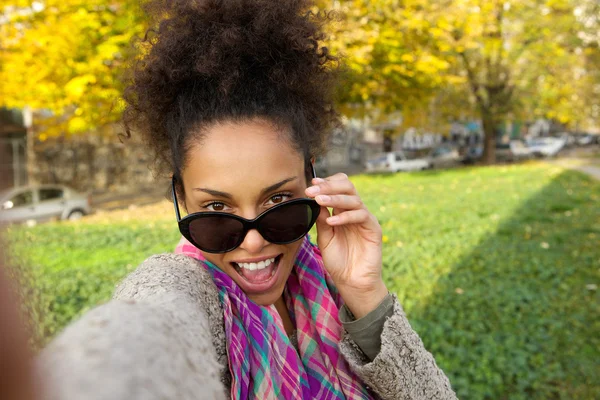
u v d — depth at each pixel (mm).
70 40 9633
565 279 7227
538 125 53250
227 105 1045
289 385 1077
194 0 1109
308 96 1211
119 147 24484
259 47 1089
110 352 428
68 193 15016
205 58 1042
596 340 5176
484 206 13156
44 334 497
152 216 13898
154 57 1123
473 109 27359
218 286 1036
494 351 4801
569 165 29453
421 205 13219
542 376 4512
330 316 1256
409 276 7086
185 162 1079
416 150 34969
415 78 13477
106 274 6898
